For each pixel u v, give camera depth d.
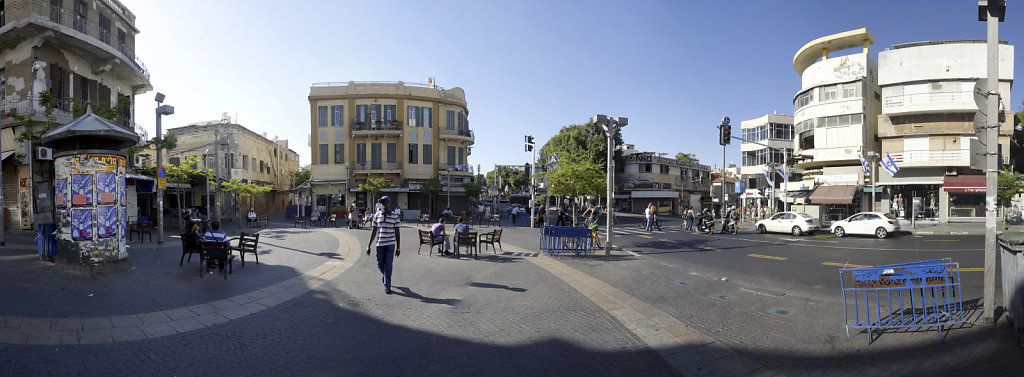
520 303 6.75
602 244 16.03
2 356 4.14
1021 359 4.20
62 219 8.09
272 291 7.34
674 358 4.56
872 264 11.08
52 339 4.64
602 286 8.16
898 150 27.58
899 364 4.25
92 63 20.27
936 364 4.19
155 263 9.73
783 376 4.11
